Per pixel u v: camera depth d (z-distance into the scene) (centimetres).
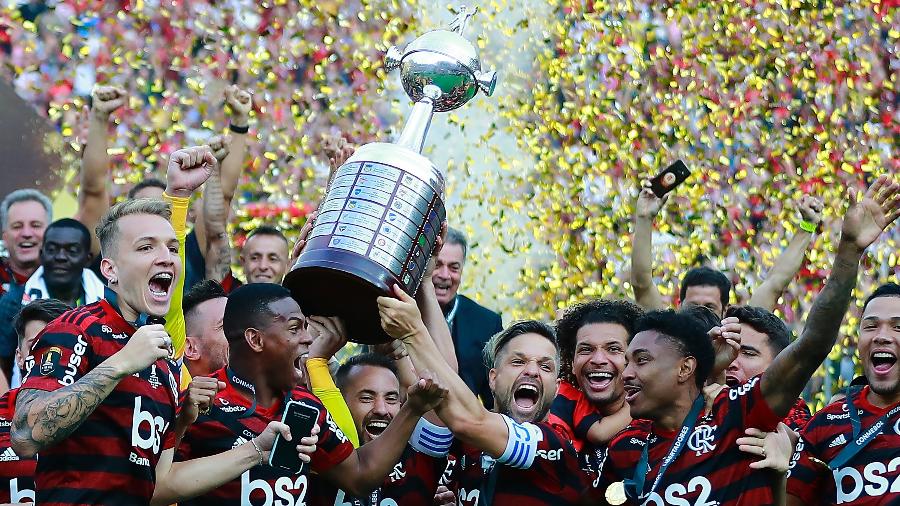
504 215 1290
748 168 1338
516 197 1348
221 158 763
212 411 561
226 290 770
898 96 1411
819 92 1365
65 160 866
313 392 612
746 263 1292
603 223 1299
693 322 562
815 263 1270
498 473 569
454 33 569
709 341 560
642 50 1369
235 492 562
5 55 1304
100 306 520
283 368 568
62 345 502
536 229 1298
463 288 1278
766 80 1375
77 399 477
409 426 566
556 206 1295
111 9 1345
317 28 1338
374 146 514
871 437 622
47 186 805
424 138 540
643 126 1344
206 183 770
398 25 1341
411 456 625
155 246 525
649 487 550
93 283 758
